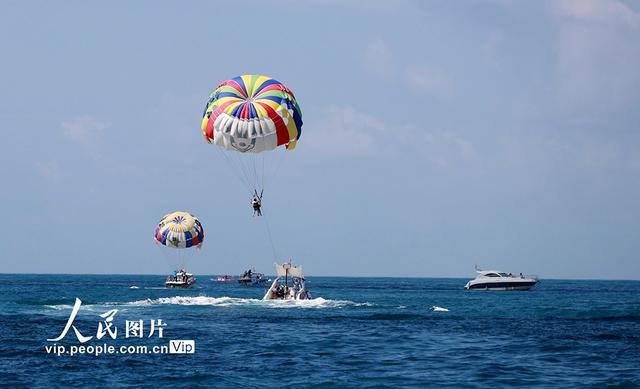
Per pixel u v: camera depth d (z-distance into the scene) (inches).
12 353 3644.2
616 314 6663.4
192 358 3533.5
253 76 5620.1
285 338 4276.6
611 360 3582.7
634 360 3587.6
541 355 3722.9
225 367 3292.3
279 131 5354.3
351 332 4621.1
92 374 3110.2
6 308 6250.0
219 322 5103.3
